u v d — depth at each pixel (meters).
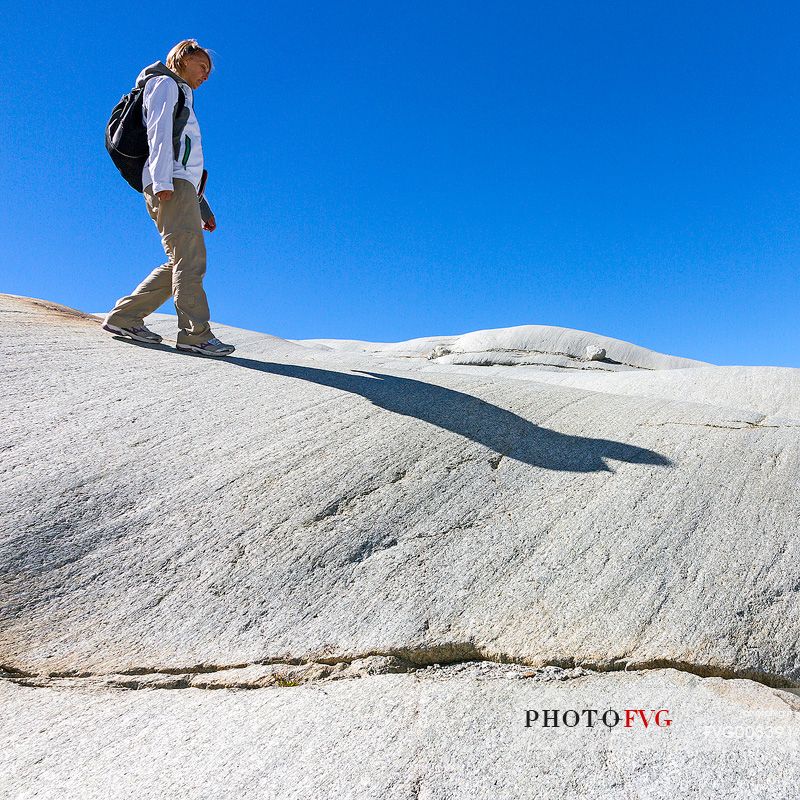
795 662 2.07
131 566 2.38
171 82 3.98
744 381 11.18
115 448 3.01
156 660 2.04
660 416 3.80
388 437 3.28
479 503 2.80
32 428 3.11
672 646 2.08
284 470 2.93
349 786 1.54
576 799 1.49
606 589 2.31
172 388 3.74
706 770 1.57
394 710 1.81
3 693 1.92
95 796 1.54
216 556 2.44
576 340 24.70
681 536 2.59
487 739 1.68
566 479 3.00
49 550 2.39
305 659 2.05
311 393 3.81
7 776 1.61
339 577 2.36
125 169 4.22
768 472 3.08
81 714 1.84
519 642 2.11
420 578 2.36
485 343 25.52
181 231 4.20
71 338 4.54
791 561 2.46
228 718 1.81
